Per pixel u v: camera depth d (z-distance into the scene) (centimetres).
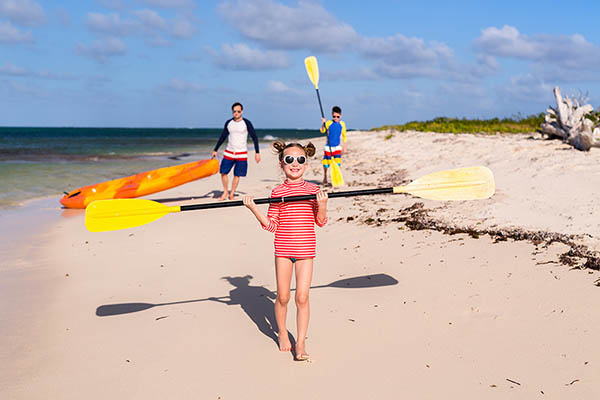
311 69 679
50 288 476
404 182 961
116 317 402
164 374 311
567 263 415
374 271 473
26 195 1088
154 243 636
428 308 381
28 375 314
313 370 309
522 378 283
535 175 765
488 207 617
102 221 371
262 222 331
